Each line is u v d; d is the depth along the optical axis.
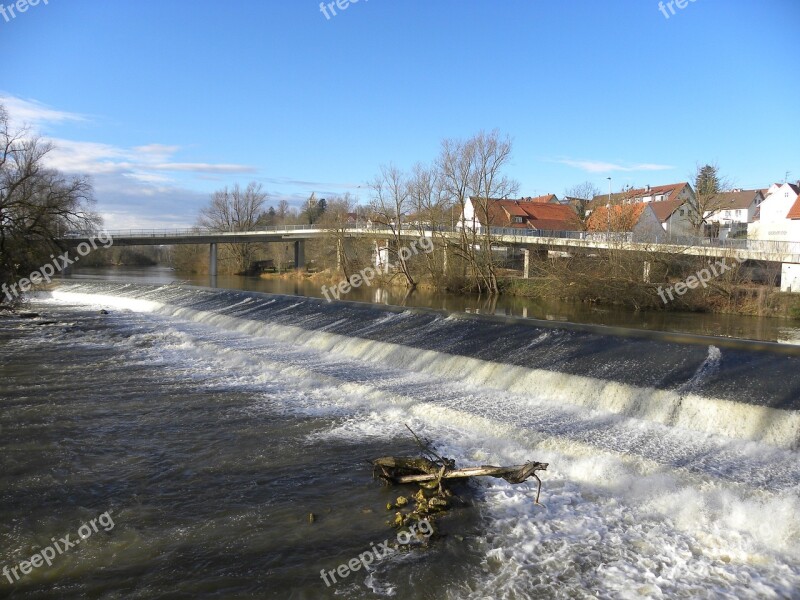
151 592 7.43
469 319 23.61
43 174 40.47
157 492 10.34
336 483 10.70
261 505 9.83
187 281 63.72
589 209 78.62
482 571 7.92
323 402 15.80
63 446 12.57
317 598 7.33
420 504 9.68
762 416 12.25
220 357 21.73
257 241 79.00
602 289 42.78
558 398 15.16
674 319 35.09
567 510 9.58
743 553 8.28
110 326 29.64
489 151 52.59
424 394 15.70
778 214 62.12
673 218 77.31
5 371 19.34
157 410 15.13
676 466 10.73
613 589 7.52
